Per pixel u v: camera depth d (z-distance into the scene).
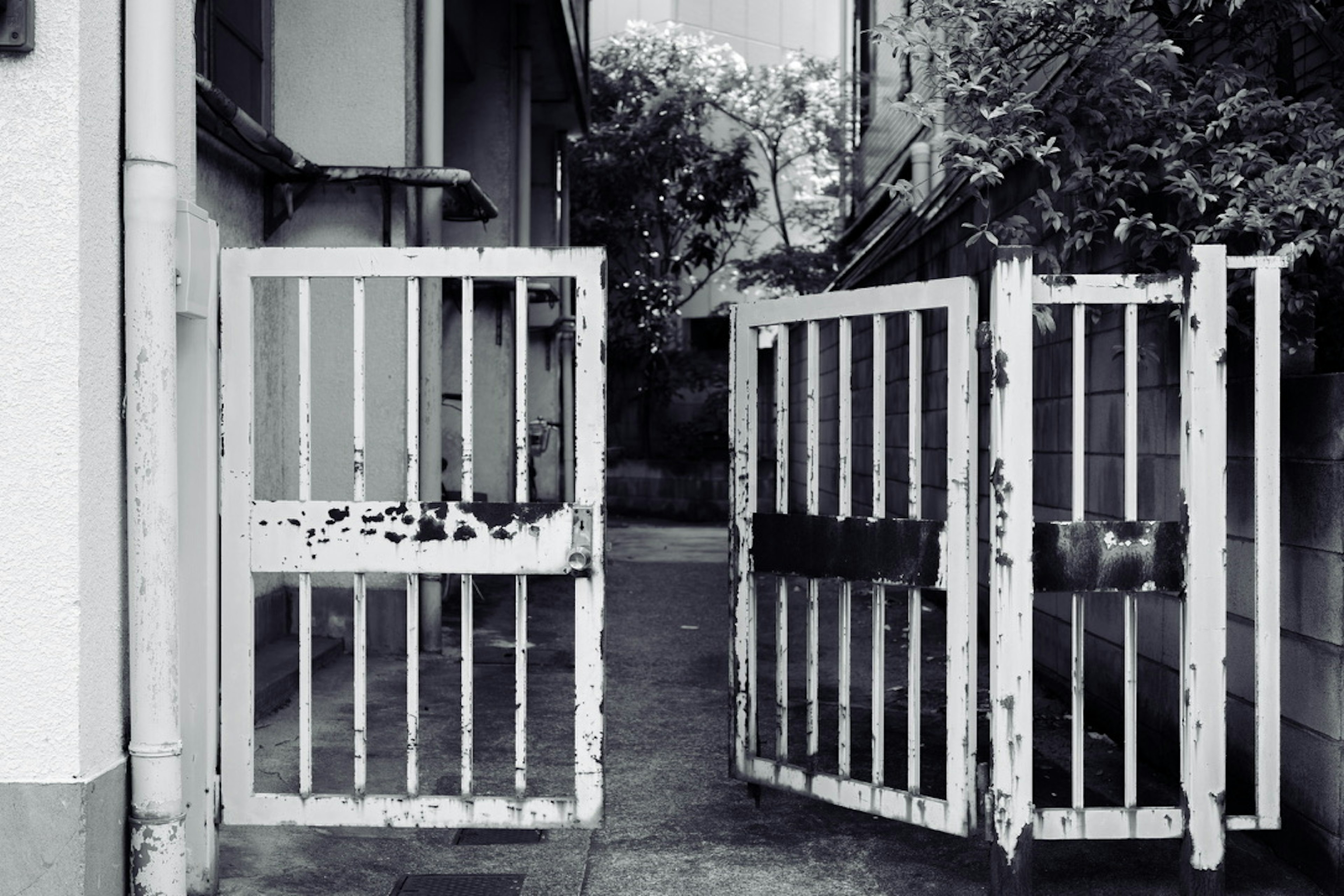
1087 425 5.45
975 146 3.95
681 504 17.11
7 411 2.70
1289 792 3.55
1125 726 3.32
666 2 19.25
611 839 3.76
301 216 6.34
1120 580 3.25
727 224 19.00
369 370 6.32
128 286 2.91
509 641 7.16
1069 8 4.02
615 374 18.50
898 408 9.56
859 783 3.66
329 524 3.30
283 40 6.43
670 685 6.06
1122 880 3.46
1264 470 3.26
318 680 5.83
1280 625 3.61
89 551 2.77
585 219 17.25
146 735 2.95
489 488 9.68
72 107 2.70
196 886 3.17
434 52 6.62
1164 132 4.09
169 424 2.96
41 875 2.72
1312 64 4.30
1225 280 3.21
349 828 3.84
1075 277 3.22
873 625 3.63
